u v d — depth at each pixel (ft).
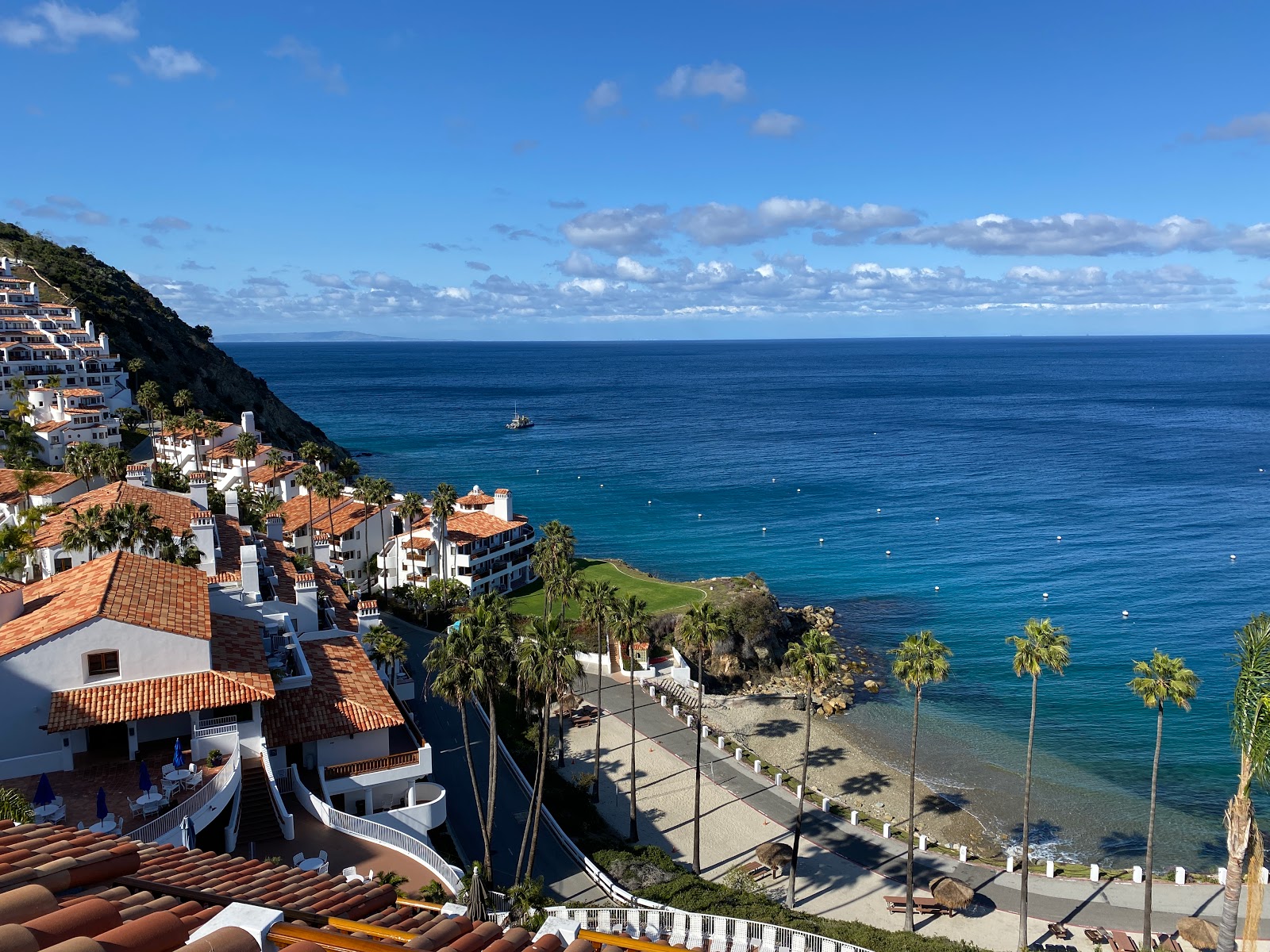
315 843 136.98
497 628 166.81
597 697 281.95
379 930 40.16
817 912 175.63
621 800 220.43
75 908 33.65
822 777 244.63
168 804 120.57
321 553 301.84
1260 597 389.19
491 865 158.51
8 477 313.32
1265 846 207.21
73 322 579.07
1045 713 287.69
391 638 220.43
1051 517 545.85
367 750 163.43
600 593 239.71
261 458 485.15
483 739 228.22
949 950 141.38
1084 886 186.50
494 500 420.77
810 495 626.23
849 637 357.61
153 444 504.84
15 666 131.85
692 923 129.80
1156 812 228.63
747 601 337.93
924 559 464.24
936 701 298.35
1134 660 325.83
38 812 110.01
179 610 152.46
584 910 133.59
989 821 223.30
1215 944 156.87
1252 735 117.91
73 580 163.73
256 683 145.18
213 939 32.30
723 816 215.51
